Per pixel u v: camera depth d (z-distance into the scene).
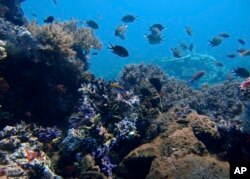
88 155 0.69
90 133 0.74
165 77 1.41
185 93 1.25
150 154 0.69
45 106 0.91
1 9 1.32
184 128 0.77
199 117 0.82
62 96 0.96
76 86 1.03
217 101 1.11
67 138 0.72
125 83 1.22
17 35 0.92
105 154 0.73
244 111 0.79
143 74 1.29
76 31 1.41
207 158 0.65
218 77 2.76
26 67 0.88
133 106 0.88
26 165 0.58
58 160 0.71
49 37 0.96
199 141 0.72
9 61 0.86
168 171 0.62
